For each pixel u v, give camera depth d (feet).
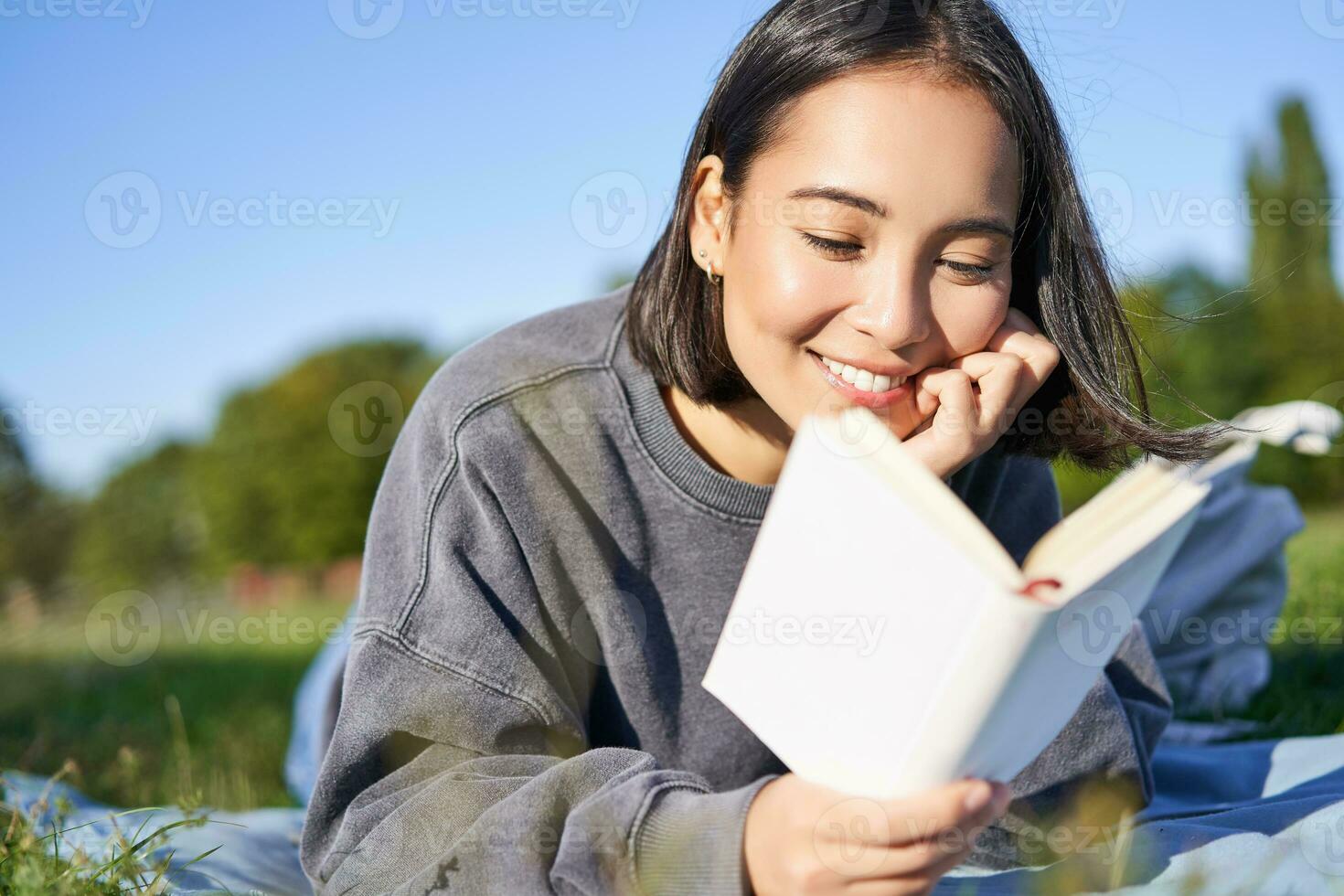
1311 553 14.98
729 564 5.69
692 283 5.54
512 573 5.38
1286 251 39.22
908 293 4.77
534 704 5.16
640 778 4.38
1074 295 5.51
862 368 4.97
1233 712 9.21
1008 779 4.00
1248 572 9.39
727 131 5.23
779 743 3.98
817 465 3.81
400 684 5.16
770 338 5.03
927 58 4.70
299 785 9.13
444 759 5.08
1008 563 3.48
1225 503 9.39
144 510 43.42
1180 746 7.86
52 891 4.69
